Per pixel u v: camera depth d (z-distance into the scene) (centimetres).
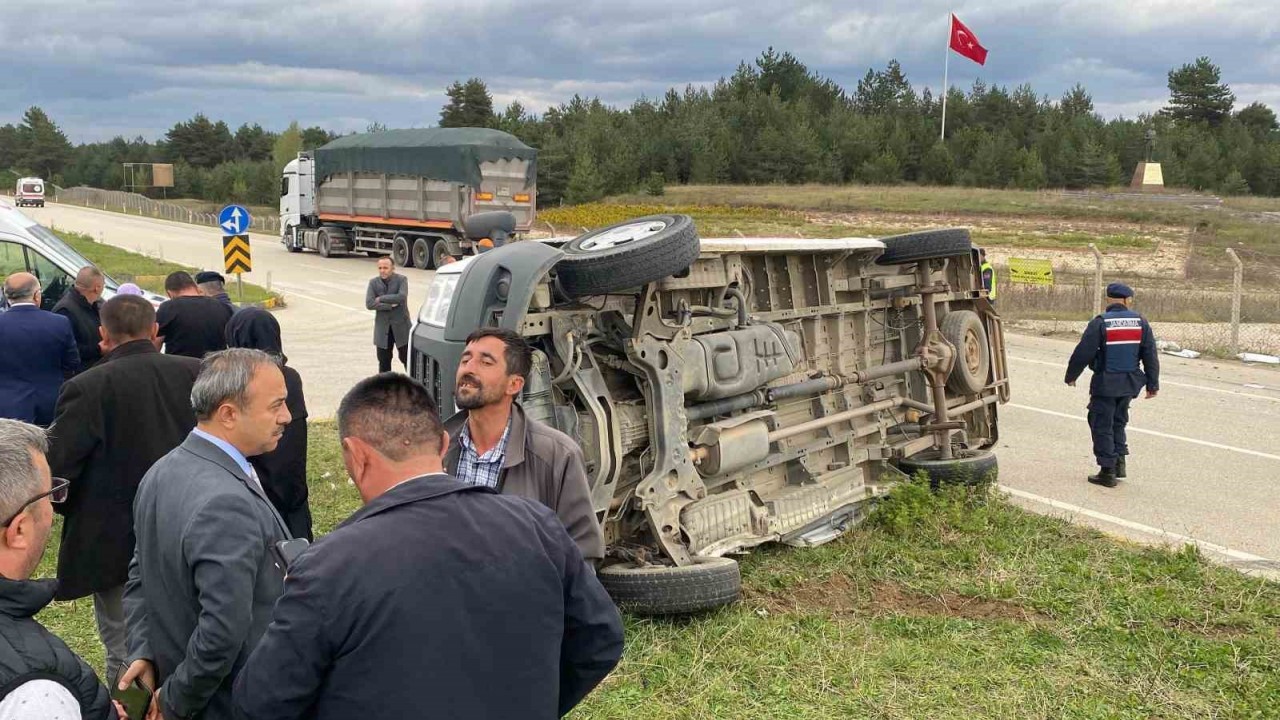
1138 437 1034
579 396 535
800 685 472
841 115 6519
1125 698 465
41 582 218
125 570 421
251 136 9981
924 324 800
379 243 3033
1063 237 3634
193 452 312
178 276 782
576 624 250
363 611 214
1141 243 3441
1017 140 6850
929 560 637
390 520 226
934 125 7094
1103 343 847
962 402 855
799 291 711
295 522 511
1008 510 746
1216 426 1080
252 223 4956
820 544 661
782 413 685
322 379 1263
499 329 392
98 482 416
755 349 612
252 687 217
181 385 433
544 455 390
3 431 228
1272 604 572
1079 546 668
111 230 4478
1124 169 6288
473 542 228
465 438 401
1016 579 603
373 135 3042
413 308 1958
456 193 2659
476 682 221
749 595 577
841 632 529
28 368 704
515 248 519
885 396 797
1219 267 2884
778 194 5209
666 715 443
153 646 310
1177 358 1513
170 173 7381
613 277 511
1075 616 555
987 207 4497
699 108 6700
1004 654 509
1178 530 738
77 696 216
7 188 9206
